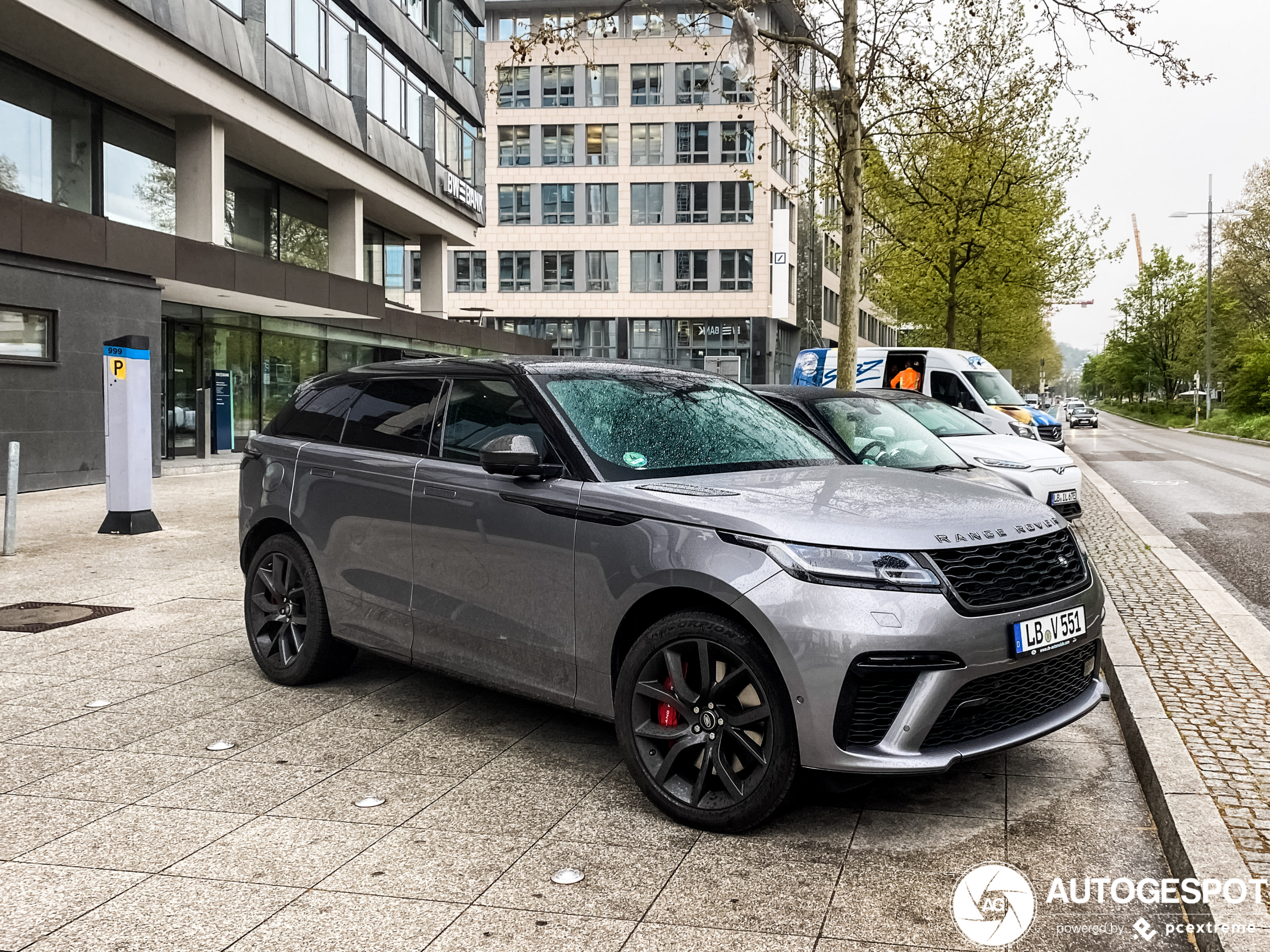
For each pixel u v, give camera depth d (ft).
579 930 9.57
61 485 49.29
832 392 28.81
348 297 77.15
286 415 18.45
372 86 86.28
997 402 55.31
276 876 10.64
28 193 55.31
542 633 13.39
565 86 180.75
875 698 10.98
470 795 12.87
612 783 13.30
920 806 12.62
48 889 10.32
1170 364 202.49
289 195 82.89
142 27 56.18
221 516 40.37
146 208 64.59
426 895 10.24
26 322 47.44
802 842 11.54
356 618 16.20
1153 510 45.47
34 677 18.12
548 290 182.80
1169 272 201.98
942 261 83.46
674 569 11.81
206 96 62.49
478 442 14.74
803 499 12.30
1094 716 16.47
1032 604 11.84
